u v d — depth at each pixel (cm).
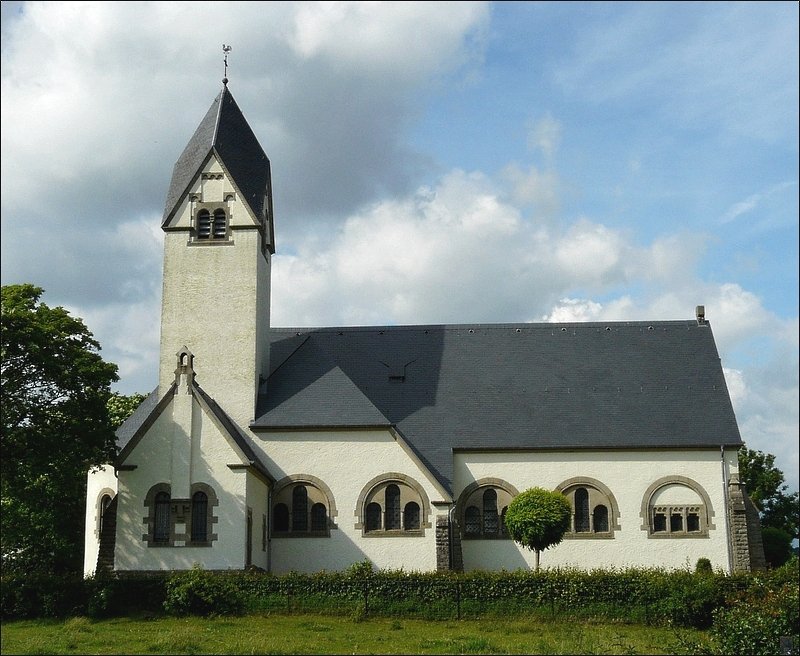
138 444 5306
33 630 4366
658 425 6006
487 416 6106
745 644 3878
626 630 4509
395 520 5628
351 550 5597
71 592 4712
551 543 5403
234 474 5244
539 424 6044
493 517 5881
